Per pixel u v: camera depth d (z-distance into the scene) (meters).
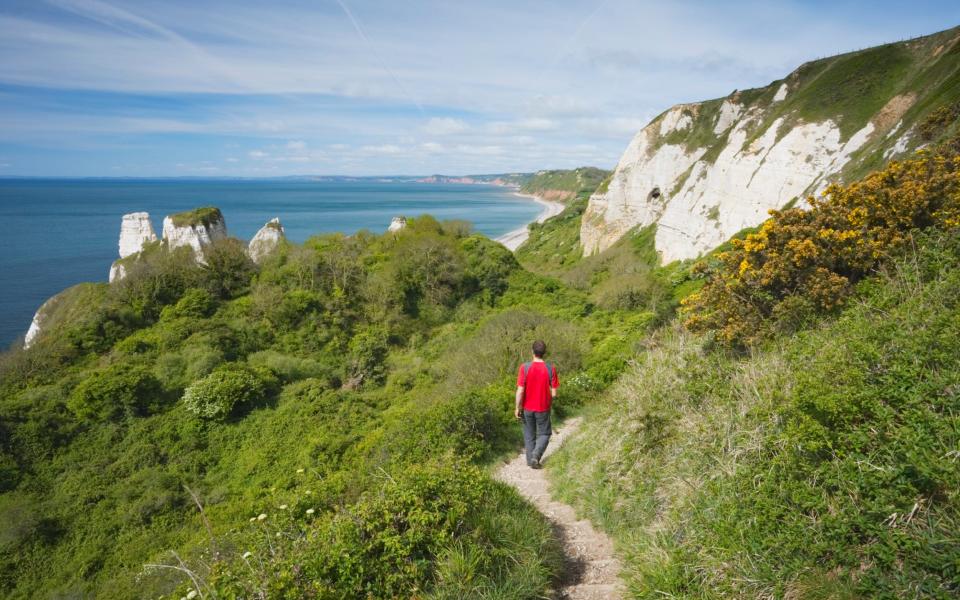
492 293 38.41
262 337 29.50
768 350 6.30
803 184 33.00
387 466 8.52
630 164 65.75
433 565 3.92
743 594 3.19
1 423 19.17
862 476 3.26
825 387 3.98
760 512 3.63
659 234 50.38
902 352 4.10
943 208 6.85
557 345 17.22
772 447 4.16
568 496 6.21
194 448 20.30
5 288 64.31
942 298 4.80
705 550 3.65
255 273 35.25
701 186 47.25
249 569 3.72
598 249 68.00
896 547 2.83
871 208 7.46
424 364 28.06
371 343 29.84
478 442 8.89
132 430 20.67
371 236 43.34
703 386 5.99
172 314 29.48
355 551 3.77
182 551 13.75
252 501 16.66
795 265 7.28
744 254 8.01
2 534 15.27
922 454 3.16
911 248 6.67
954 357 3.80
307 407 22.20
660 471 5.36
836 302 6.48
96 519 16.55
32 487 17.81
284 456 19.55
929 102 23.95
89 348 26.55
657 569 3.81
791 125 36.38
